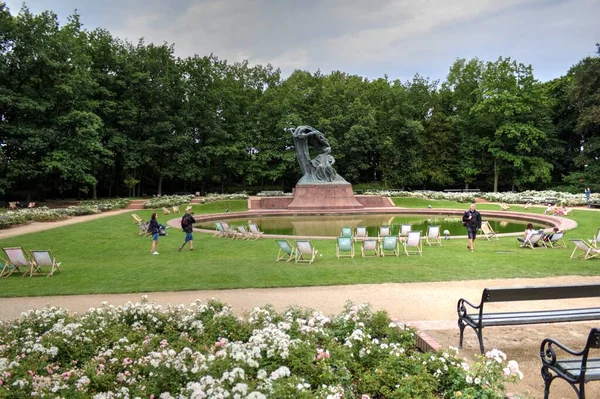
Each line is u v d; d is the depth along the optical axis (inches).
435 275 496.1
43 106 1461.6
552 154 2308.1
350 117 2311.8
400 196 1924.2
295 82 2541.8
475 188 2632.9
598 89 1978.3
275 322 287.7
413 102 2561.5
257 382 177.6
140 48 2017.7
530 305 375.9
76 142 1546.5
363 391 195.5
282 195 2096.5
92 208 1328.7
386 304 379.2
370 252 687.1
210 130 2166.6
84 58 1657.2
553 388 215.5
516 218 1226.6
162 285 460.4
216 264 579.5
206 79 2192.4
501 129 2146.9
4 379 192.5
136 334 270.1
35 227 984.3
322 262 600.1
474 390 182.7
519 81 2208.4
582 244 595.5
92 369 207.8
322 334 255.1
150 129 1952.5
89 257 681.6
